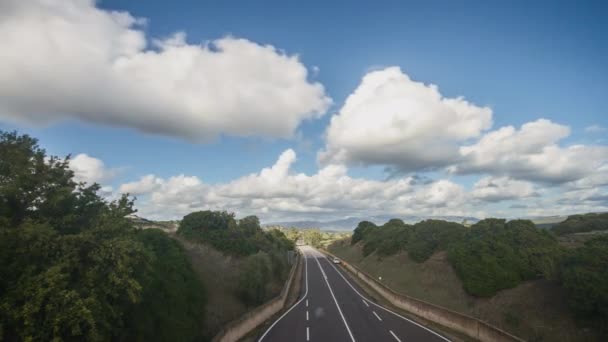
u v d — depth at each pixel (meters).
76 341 8.95
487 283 24.36
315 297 36.19
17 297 8.05
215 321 19.23
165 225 34.94
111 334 10.52
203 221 34.19
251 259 30.20
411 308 27.44
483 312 22.66
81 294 9.06
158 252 18.61
